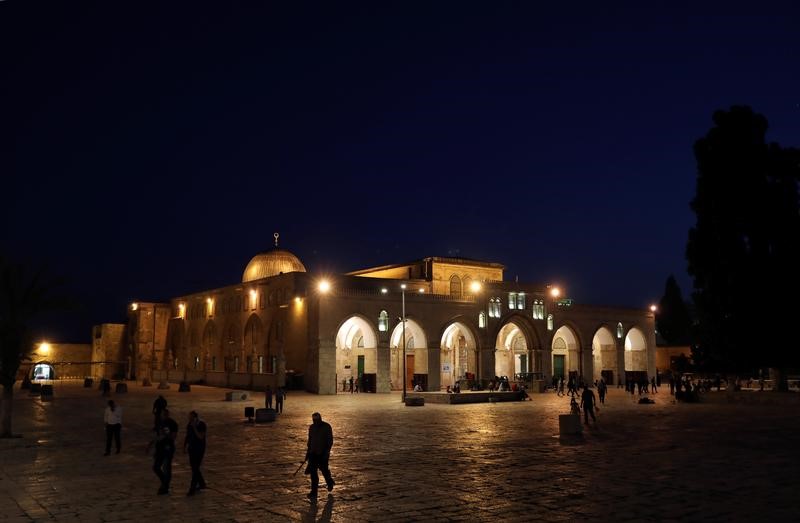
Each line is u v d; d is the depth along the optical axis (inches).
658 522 480.1
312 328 2185.0
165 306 3351.4
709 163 1833.2
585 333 2785.4
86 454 833.5
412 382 2453.2
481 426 1158.3
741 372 1823.3
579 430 1021.2
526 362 2763.3
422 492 587.8
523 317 2613.2
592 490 594.2
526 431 1079.6
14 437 978.1
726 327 1785.2
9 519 494.6
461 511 516.1
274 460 780.0
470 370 2504.9
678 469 705.0
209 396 1987.0
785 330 1726.1
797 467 717.9
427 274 2618.1
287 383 2219.5
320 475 674.2
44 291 1022.4
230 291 2797.7
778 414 1423.5
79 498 569.0
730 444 913.5
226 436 1023.0
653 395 2145.7
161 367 3284.9
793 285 1726.1
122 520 490.9
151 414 1397.6
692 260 1870.1
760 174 1784.0
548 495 573.0
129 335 3380.9
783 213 1752.0
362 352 2477.9
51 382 3024.1
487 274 2768.2
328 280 2357.3
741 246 1790.1
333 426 1159.6
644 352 2965.1
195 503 548.4
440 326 2384.4
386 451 848.3
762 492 584.1
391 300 2287.2
